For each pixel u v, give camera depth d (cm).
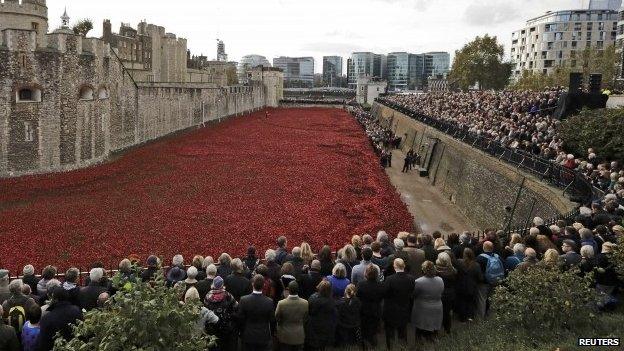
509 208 2480
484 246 1175
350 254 1212
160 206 2845
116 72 4569
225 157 4697
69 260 1950
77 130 3856
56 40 3628
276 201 3050
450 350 951
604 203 1538
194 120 7250
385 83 16225
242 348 991
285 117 10031
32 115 3503
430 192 3750
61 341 721
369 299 1033
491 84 10494
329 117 10362
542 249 1216
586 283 939
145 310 690
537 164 2370
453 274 1095
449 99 6581
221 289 980
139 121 5256
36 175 3519
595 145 2442
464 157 3366
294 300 973
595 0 15000
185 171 3934
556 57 13725
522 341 889
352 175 3972
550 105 3944
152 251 2078
